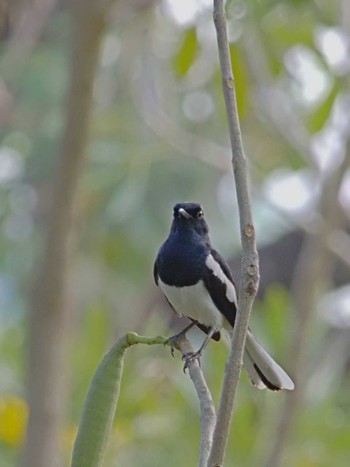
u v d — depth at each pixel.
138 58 13.91
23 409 10.98
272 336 11.05
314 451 10.84
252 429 10.70
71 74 10.75
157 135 12.79
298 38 10.92
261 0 10.53
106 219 13.60
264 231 18.72
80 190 11.05
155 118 13.09
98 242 14.49
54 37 15.08
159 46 13.71
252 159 13.81
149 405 10.88
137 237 14.40
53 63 14.25
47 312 10.95
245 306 4.25
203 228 8.14
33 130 14.30
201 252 8.00
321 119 11.06
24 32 12.88
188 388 11.17
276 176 13.81
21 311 14.84
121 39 13.89
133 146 12.85
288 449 10.84
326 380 11.59
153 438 10.84
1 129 13.73
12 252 14.69
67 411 11.00
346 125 12.18
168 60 13.54
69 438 10.91
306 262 12.12
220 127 14.45
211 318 8.07
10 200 14.73
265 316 11.19
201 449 4.87
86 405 4.50
